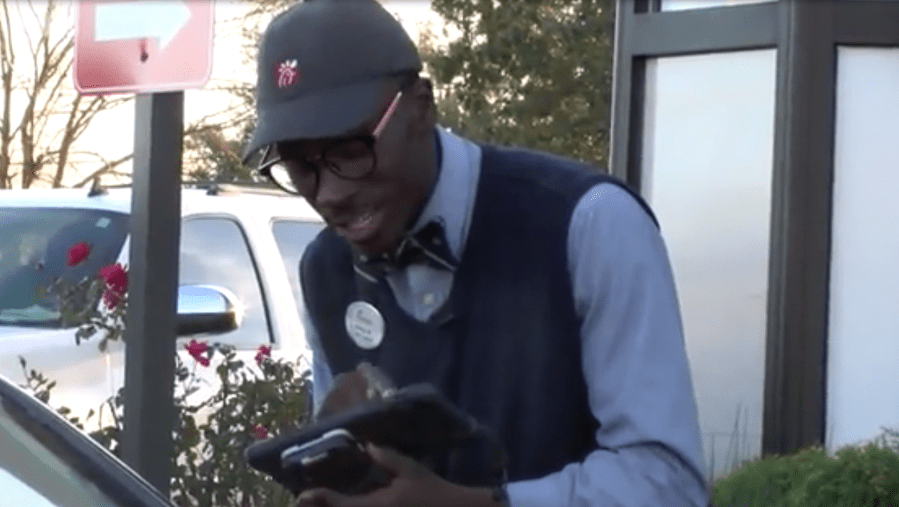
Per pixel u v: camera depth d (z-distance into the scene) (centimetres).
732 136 681
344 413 224
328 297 267
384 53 232
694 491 235
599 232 239
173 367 360
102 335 585
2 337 580
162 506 232
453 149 248
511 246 244
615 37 722
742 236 677
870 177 651
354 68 230
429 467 231
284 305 668
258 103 236
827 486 503
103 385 581
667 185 702
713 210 686
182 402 492
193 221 653
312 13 233
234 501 481
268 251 675
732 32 670
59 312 530
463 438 225
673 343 236
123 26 359
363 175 233
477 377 248
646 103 708
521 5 1916
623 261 237
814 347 647
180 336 580
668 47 694
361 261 255
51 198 671
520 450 245
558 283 241
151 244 356
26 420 234
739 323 675
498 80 1942
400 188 238
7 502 215
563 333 241
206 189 682
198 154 1620
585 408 244
